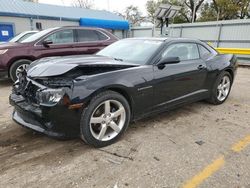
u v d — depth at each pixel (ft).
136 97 10.57
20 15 61.11
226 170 8.40
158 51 11.89
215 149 9.91
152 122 12.72
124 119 10.33
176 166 8.59
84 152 9.43
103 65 9.64
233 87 22.21
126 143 10.23
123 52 12.92
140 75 10.61
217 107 15.67
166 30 44.39
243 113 14.57
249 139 10.93
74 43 22.52
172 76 12.01
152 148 9.86
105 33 24.71
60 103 8.41
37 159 8.89
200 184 7.62
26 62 20.56
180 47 13.21
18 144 10.01
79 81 8.84
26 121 9.77
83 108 8.93
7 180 7.64
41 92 8.70
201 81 14.21
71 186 7.42
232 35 46.75
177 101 12.85
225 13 102.42
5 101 16.16
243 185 7.61
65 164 8.59
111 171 8.22
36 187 7.34
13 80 20.44
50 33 21.47
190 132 11.57
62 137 8.89
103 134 9.72
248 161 9.02
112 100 9.73
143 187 7.43
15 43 20.99
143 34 75.72
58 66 9.27
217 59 15.38
